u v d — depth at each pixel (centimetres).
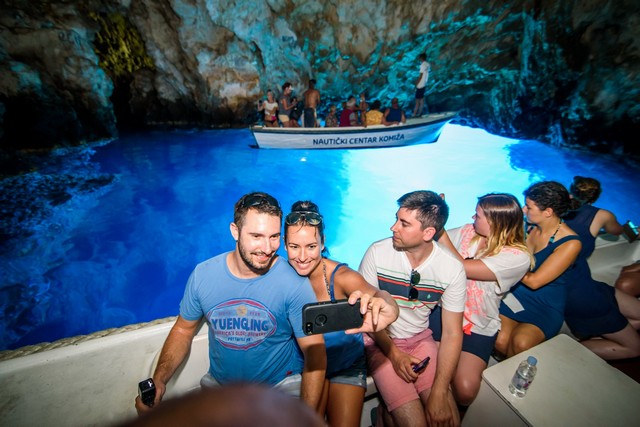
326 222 774
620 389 161
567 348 183
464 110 1377
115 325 481
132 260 612
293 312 150
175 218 744
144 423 26
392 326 210
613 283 289
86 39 1057
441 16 1082
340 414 171
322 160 1043
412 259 191
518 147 1134
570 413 151
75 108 1062
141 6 1070
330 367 180
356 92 1259
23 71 951
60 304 502
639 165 913
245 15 1090
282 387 164
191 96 1259
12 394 163
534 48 1066
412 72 1221
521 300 228
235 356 155
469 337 205
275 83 1237
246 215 133
